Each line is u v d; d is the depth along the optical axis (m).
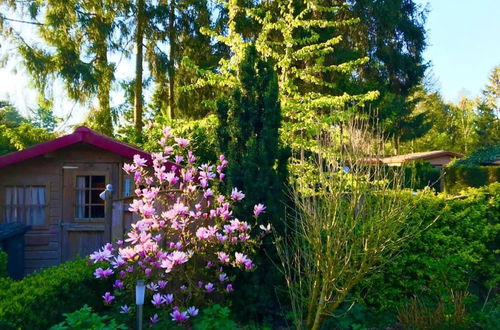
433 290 5.65
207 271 4.96
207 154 10.58
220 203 4.90
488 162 22.31
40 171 8.12
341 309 5.21
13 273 7.11
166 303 4.49
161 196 5.25
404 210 4.51
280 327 5.01
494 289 6.09
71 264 5.17
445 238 5.73
